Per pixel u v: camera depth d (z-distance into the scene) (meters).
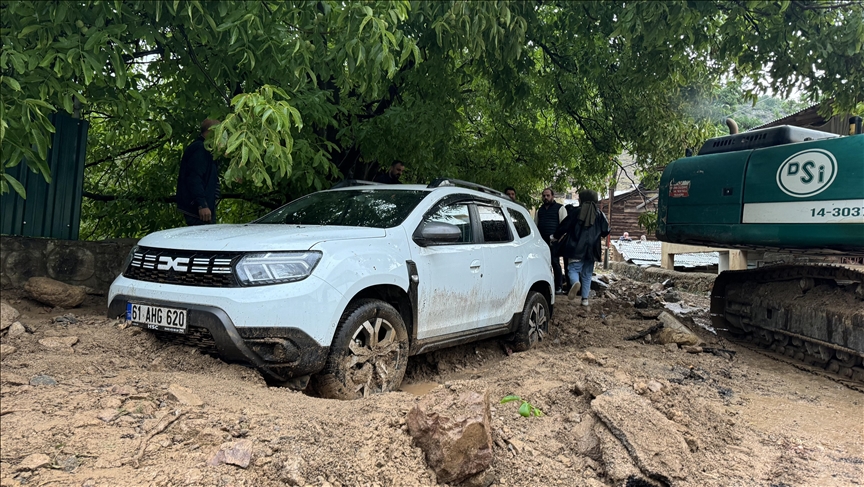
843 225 5.49
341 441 2.84
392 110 7.45
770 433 4.02
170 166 8.79
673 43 7.88
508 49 7.00
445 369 5.48
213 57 5.30
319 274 3.67
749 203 6.37
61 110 5.84
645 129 11.41
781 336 6.80
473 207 5.50
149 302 3.73
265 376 3.80
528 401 4.02
